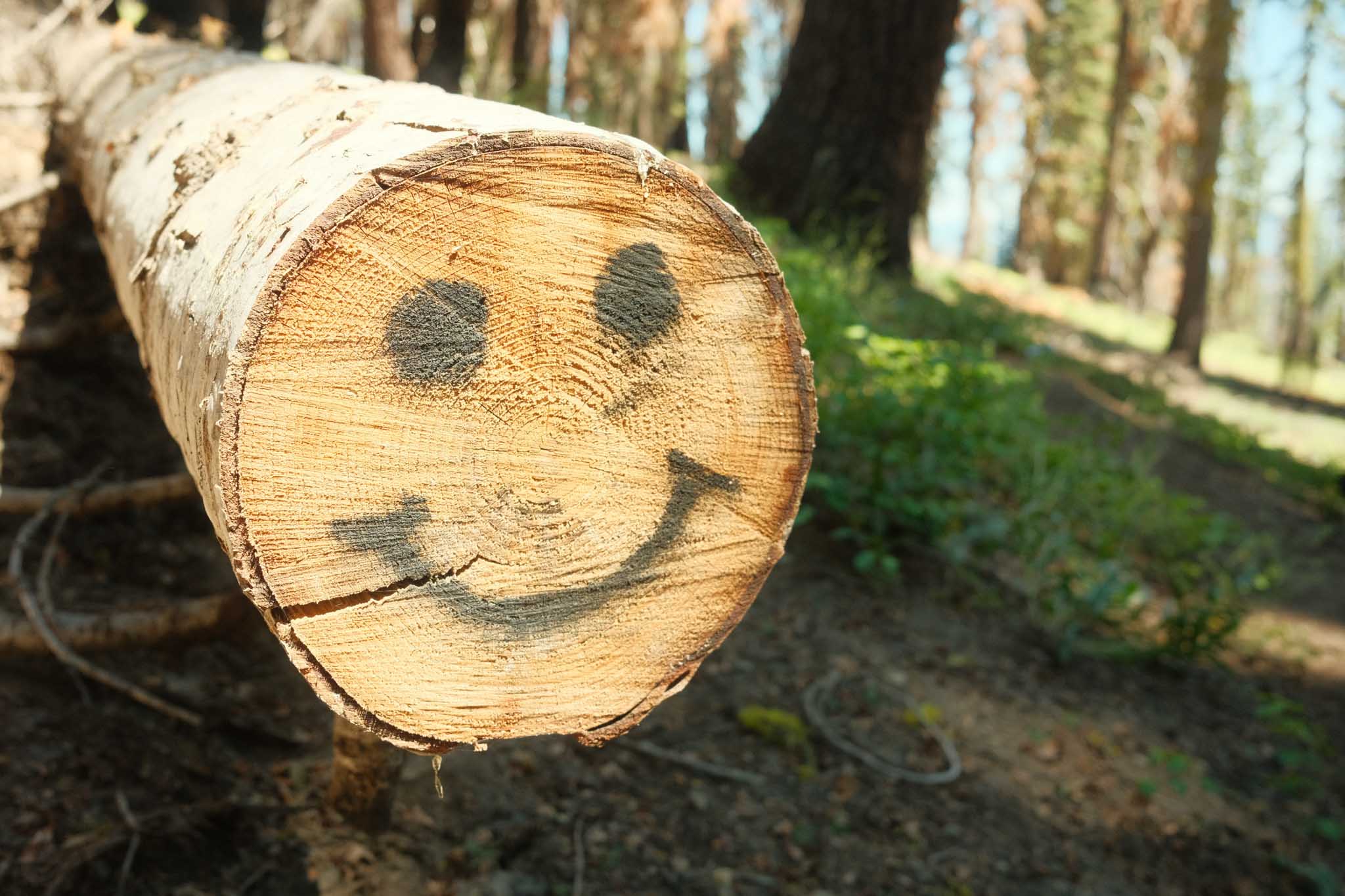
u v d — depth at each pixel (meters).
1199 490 8.29
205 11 6.77
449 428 1.36
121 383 4.05
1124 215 33.25
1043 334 12.10
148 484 3.47
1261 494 8.91
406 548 1.37
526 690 1.49
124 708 2.80
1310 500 9.26
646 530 1.51
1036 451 5.59
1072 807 3.65
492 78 10.38
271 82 2.54
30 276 4.02
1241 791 4.07
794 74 9.10
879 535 4.54
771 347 1.50
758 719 3.54
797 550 4.69
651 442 1.48
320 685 1.36
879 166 8.92
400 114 1.59
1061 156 31.44
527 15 13.27
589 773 3.15
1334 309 19.70
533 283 1.35
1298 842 3.81
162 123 2.72
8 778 2.46
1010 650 4.50
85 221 4.22
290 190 1.45
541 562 1.46
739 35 27.48
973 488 5.46
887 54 8.78
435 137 1.34
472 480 1.39
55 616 2.92
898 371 4.85
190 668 3.02
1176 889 3.39
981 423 5.07
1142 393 10.85
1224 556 6.76
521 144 1.29
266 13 7.38
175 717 2.81
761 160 9.15
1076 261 34.66
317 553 1.31
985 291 14.73
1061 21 31.75
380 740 2.42
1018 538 5.01
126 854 2.36
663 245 1.40
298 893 2.42
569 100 20.56
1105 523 5.97
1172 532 6.28
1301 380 20.53
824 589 4.48
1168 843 3.61
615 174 1.34
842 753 3.56
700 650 1.60
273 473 1.27
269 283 1.21
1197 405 12.87
